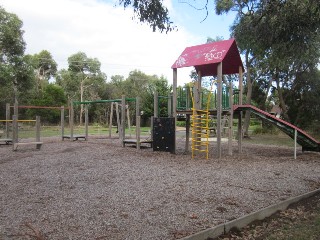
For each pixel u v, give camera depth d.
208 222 5.02
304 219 5.52
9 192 6.67
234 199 6.31
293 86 30.45
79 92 62.75
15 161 10.86
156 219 5.07
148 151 13.93
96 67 66.31
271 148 17.48
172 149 13.59
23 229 4.56
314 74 29.27
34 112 40.50
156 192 6.75
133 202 5.97
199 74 14.73
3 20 34.69
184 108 14.19
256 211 5.47
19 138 20.53
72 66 65.50
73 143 17.20
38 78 61.56
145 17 5.87
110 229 4.62
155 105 14.55
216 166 10.34
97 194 6.52
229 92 13.51
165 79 47.00
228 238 4.66
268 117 13.50
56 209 5.49
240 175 8.81
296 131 13.16
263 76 29.91
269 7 7.16
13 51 35.44
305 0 6.73
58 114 41.75
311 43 8.08
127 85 63.31
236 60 14.11
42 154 12.61
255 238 4.67
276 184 7.77
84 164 10.34
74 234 4.41
